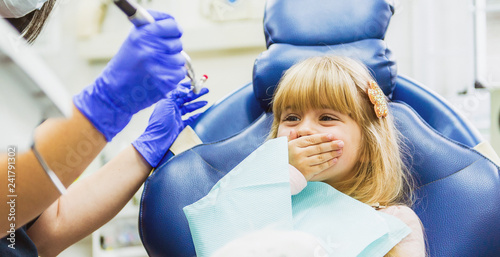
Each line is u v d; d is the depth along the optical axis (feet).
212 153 3.22
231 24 9.26
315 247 2.47
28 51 1.35
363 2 3.44
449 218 2.86
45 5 2.34
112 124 2.06
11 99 1.31
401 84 3.53
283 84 3.12
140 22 2.06
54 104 1.37
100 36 7.24
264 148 2.78
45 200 2.06
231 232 2.59
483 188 2.86
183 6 9.30
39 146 1.95
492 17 8.11
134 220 8.38
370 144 3.03
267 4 3.60
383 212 2.90
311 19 3.44
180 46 2.19
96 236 8.02
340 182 3.06
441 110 3.37
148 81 2.06
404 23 8.28
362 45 3.36
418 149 3.12
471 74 8.00
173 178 3.05
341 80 2.95
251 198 2.66
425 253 2.80
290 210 2.63
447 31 8.18
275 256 2.31
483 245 2.78
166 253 2.97
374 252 2.64
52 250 2.96
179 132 3.37
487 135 6.98
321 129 2.92
